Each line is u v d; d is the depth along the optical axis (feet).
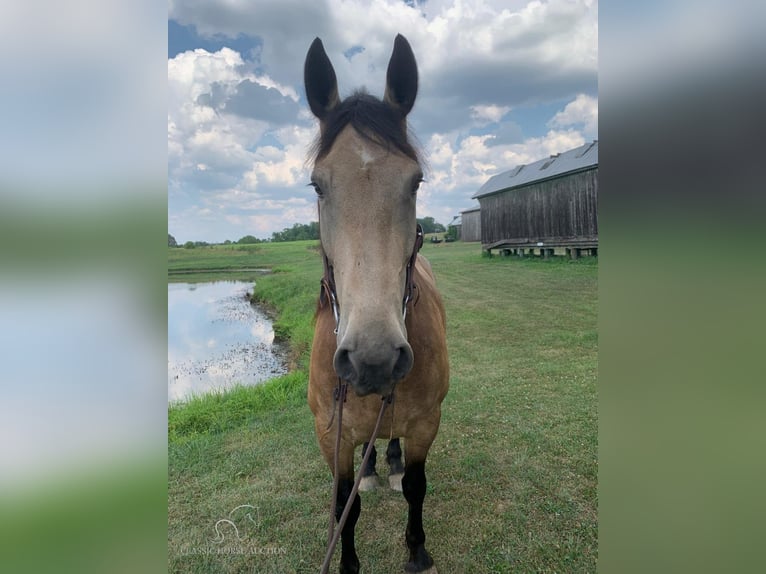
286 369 24.81
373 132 5.90
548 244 60.49
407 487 8.02
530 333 24.47
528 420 13.92
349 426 7.28
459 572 8.23
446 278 48.75
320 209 6.35
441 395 7.88
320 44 6.67
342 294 5.46
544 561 8.38
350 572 8.03
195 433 15.37
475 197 79.61
